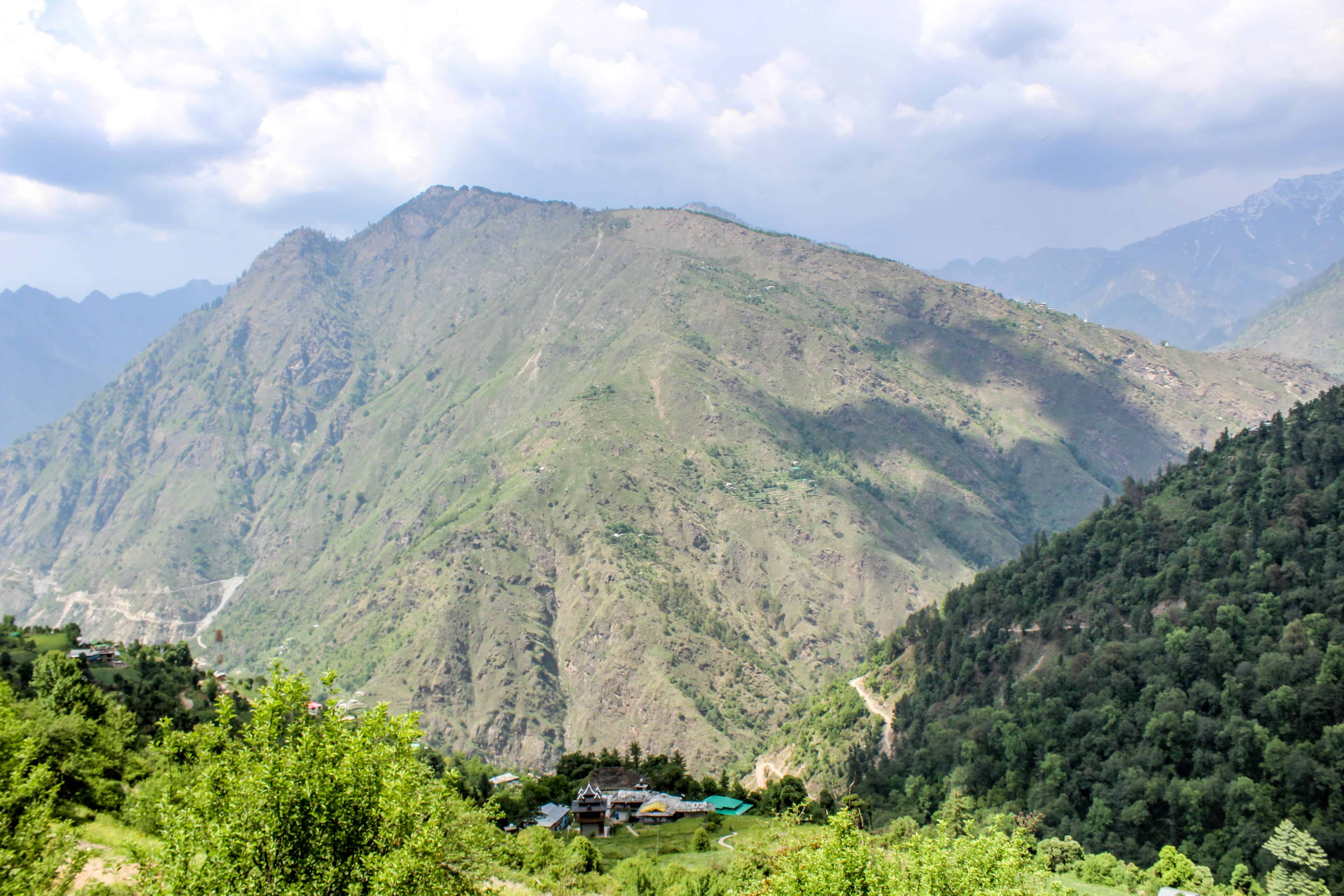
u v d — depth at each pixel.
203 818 37.22
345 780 37.88
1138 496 198.38
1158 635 153.75
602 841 121.62
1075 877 115.88
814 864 51.59
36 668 113.44
